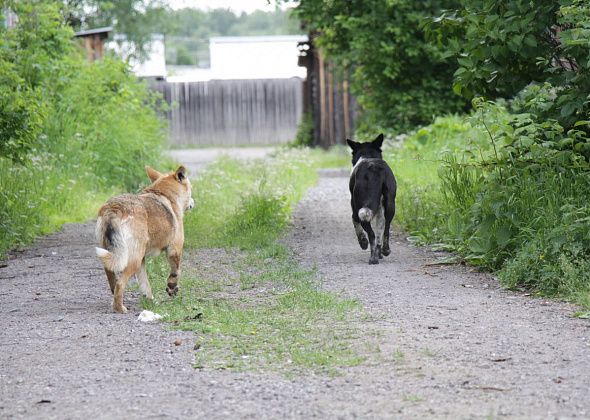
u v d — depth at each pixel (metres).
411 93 31.22
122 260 9.81
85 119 25.03
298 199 22.94
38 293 11.47
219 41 79.19
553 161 12.27
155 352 8.28
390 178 13.55
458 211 14.02
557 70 12.78
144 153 26.22
